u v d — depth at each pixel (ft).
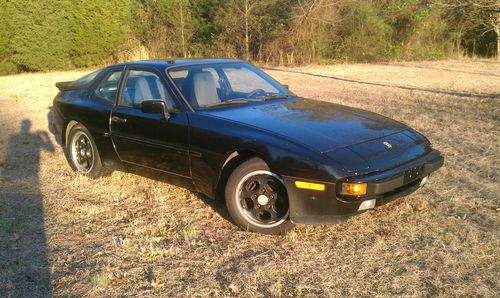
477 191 16.19
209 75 15.89
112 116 16.61
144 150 15.65
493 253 11.82
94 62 66.44
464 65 67.36
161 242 13.05
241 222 13.38
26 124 29.30
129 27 69.92
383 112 30.96
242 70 17.42
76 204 15.89
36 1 59.21
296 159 12.03
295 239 12.78
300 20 70.95
